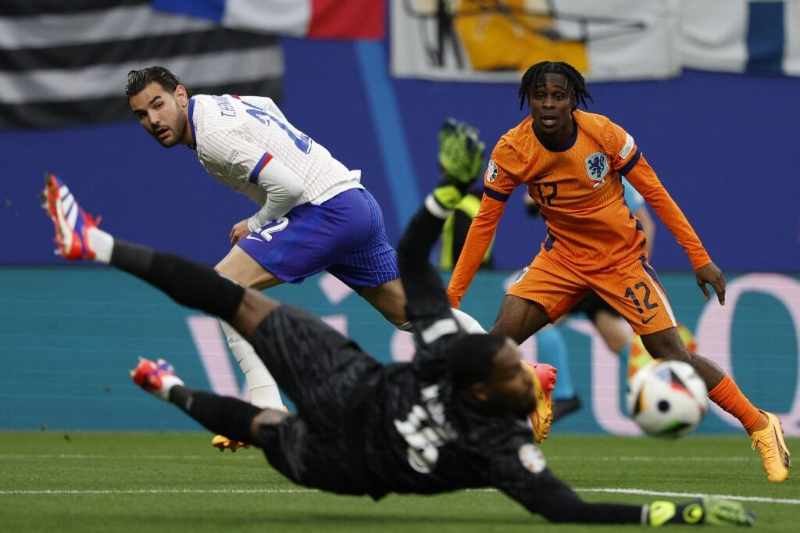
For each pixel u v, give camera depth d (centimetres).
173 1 4681
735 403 2708
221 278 1803
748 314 4859
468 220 4506
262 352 1794
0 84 4638
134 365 4672
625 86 4862
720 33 4878
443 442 1703
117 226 4681
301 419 1795
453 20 4800
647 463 3334
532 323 2780
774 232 4888
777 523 1878
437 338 1712
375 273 2642
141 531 1738
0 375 4625
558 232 2744
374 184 4766
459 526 1797
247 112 2553
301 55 4750
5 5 4647
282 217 2584
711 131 4881
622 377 4756
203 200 4703
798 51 4897
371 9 4772
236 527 1781
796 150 4903
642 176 2686
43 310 4650
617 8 4847
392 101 4781
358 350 1788
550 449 3919
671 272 4828
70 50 4662
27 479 2631
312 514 1972
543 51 4834
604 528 1753
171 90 2548
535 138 2645
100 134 4681
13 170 4647
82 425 4653
